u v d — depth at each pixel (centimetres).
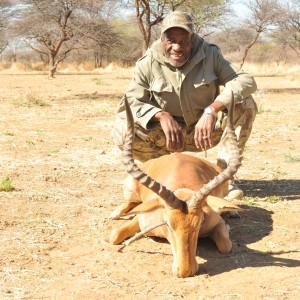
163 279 484
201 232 547
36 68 4919
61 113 1596
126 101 469
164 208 482
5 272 500
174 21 639
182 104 688
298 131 1259
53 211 664
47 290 467
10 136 1180
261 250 549
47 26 3494
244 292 456
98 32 3519
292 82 3152
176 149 654
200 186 535
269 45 5753
